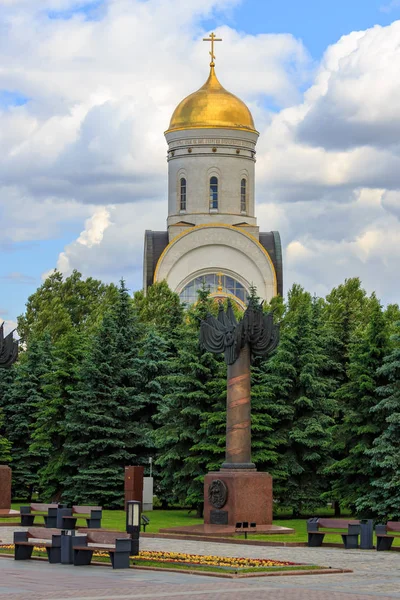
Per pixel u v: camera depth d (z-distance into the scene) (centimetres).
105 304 9625
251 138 9588
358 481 4384
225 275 9344
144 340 5712
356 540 3156
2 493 4212
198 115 9456
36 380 6012
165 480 5006
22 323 10744
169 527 3744
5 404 6025
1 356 4341
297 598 2023
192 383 4891
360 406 4369
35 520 4031
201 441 4800
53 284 11081
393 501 3938
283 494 4797
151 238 9606
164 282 8612
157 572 2444
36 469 5900
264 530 3431
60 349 5638
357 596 2067
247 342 3547
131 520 2706
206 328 3653
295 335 4938
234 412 3544
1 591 2091
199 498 4728
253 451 4709
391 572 2517
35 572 2425
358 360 4425
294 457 4800
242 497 3456
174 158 9562
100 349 5416
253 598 2016
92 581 2266
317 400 4900
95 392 5328
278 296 8469
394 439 3997
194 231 9288
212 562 2573
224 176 9475
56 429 5444
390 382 4291
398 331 4475
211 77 9788
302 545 3194
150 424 5488
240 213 9519
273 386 4816
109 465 5278
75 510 3550
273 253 9606
